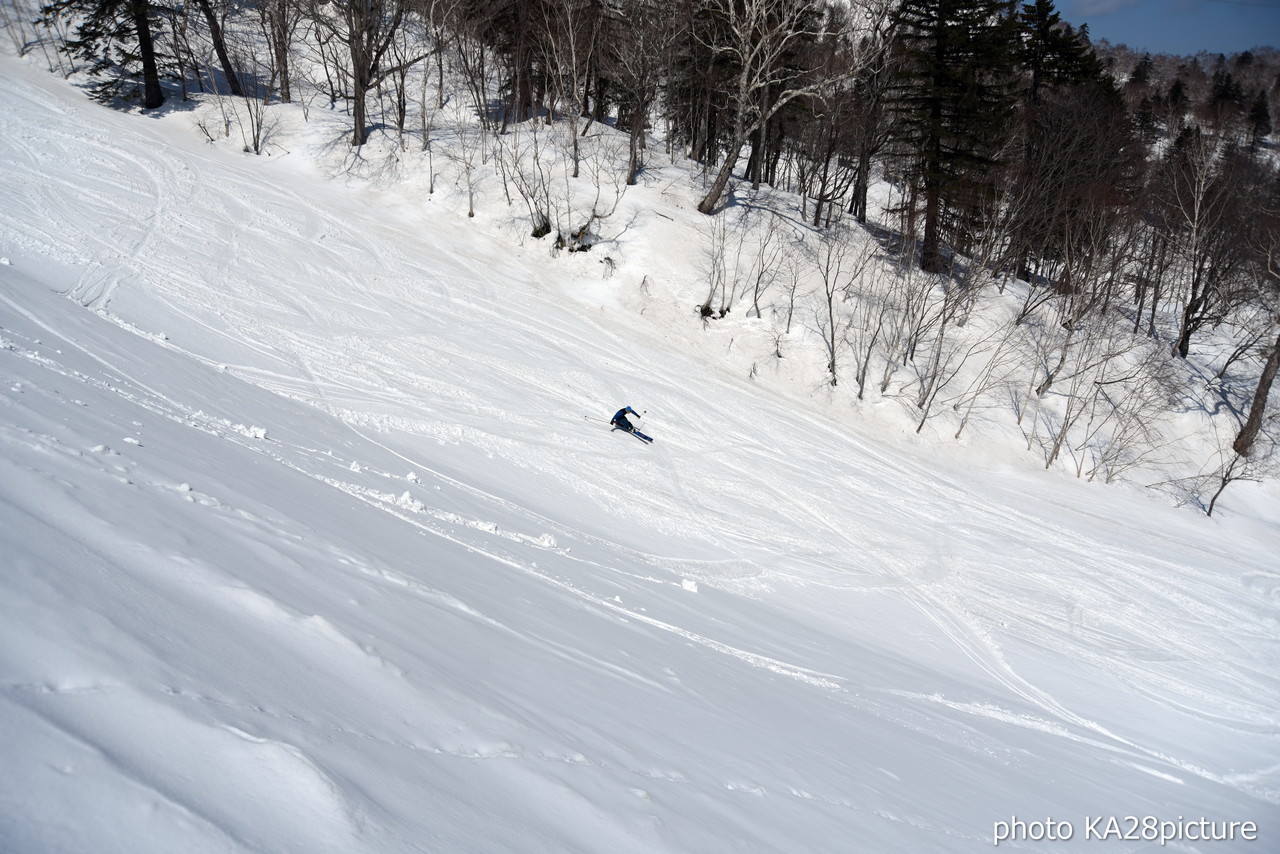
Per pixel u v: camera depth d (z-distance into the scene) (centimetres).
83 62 4150
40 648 256
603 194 3881
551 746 391
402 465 1493
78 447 554
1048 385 3462
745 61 3759
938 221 3972
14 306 1295
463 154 3997
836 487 2467
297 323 2444
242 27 4991
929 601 1903
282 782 245
